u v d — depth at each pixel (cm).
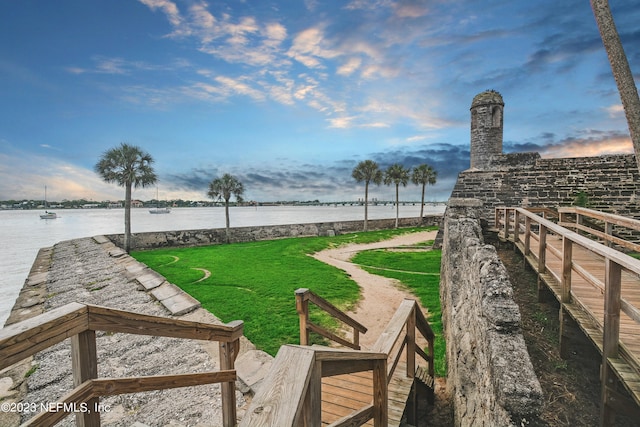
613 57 571
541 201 1648
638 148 551
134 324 225
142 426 323
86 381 197
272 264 1791
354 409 423
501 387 313
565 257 480
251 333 838
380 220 4159
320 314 1011
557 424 368
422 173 5350
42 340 166
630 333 386
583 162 1584
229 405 343
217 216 13662
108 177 2192
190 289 1251
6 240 4212
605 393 355
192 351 633
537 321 568
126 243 2234
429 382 598
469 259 584
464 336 531
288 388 151
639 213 1428
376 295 1233
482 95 2339
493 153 2319
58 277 1498
